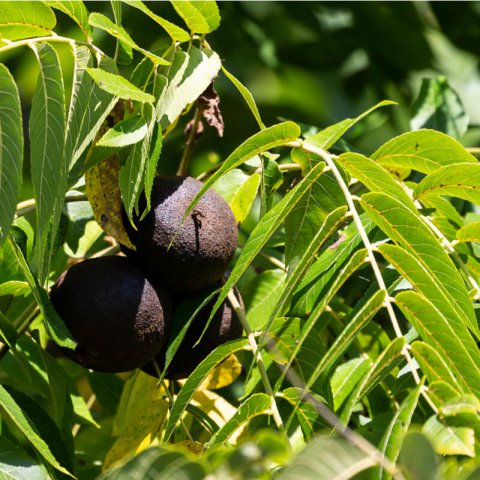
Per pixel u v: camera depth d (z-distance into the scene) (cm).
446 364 106
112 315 114
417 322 107
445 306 108
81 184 125
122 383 132
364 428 105
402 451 99
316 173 112
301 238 117
